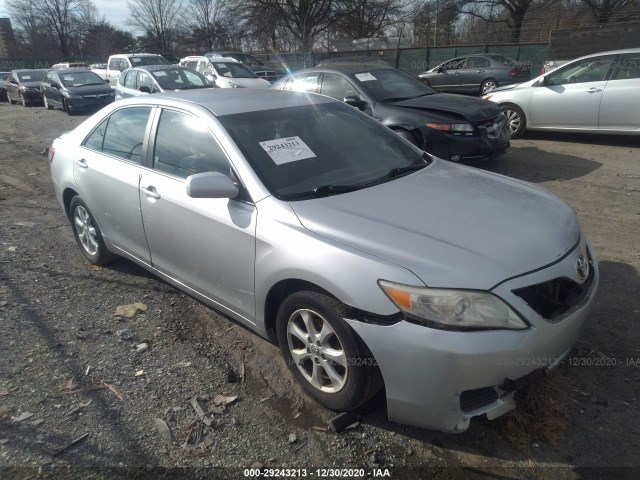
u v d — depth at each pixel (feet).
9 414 9.21
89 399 9.60
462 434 8.61
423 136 23.13
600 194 20.86
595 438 8.41
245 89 13.79
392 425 8.85
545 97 30.48
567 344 8.36
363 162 11.42
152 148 12.22
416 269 7.73
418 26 124.47
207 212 10.37
